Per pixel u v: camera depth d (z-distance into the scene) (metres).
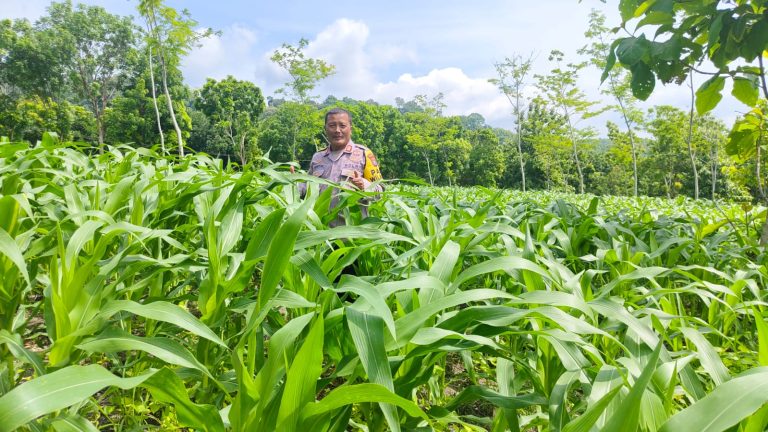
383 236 1.39
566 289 1.42
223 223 1.63
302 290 1.48
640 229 3.39
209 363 1.52
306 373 0.84
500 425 1.27
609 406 0.95
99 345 0.95
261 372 0.92
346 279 1.10
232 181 1.97
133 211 1.85
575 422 0.77
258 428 0.91
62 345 1.05
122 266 1.59
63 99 37.44
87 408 1.40
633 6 2.40
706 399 0.69
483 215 2.18
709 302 1.98
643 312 1.38
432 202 3.60
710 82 2.58
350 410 1.00
